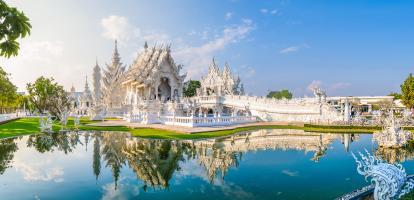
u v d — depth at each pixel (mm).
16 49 5695
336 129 34156
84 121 49469
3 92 51531
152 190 10656
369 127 33938
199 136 26547
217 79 73438
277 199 9602
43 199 9734
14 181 12016
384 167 8648
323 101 44406
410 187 9078
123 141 23922
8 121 46031
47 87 58219
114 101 72938
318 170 13711
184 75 64500
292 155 17516
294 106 45688
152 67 61906
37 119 55000
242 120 43250
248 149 19797
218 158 16688
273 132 31547
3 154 18531
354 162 15391
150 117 41938
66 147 21328
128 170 13891
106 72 77750
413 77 58312
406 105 60281
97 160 16359
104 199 9648
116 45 79125
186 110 49625
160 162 15719
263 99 48844
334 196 9891
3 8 5367
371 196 9477
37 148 20953
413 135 26438
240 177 12469
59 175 13016
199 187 10992
